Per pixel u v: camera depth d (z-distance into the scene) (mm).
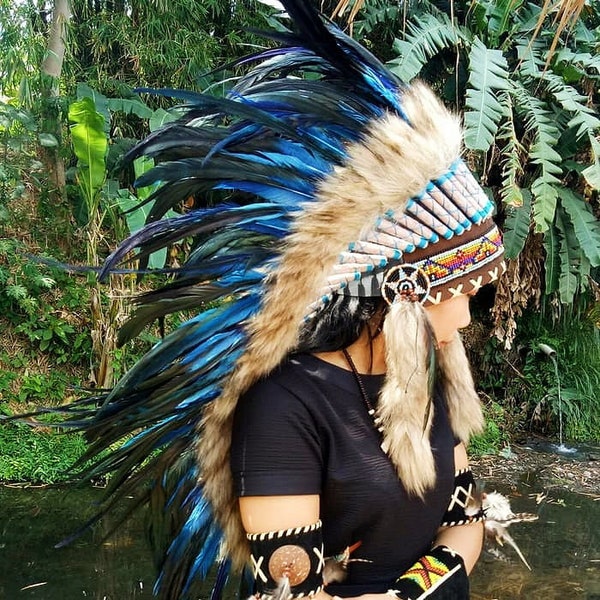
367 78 864
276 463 810
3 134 4594
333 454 835
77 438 3854
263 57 947
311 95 853
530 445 4684
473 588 2666
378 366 877
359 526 865
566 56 4098
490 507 1043
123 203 3865
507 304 4523
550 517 3486
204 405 875
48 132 4730
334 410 840
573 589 2693
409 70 3879
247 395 846
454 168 843
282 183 829
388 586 895
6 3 4285
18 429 3941
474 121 3619
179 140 861
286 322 809
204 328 830
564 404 4871
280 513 802
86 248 4492
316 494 828
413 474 841
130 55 4836
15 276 4418
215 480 888
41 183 4953
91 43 4969
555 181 3768
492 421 4730
